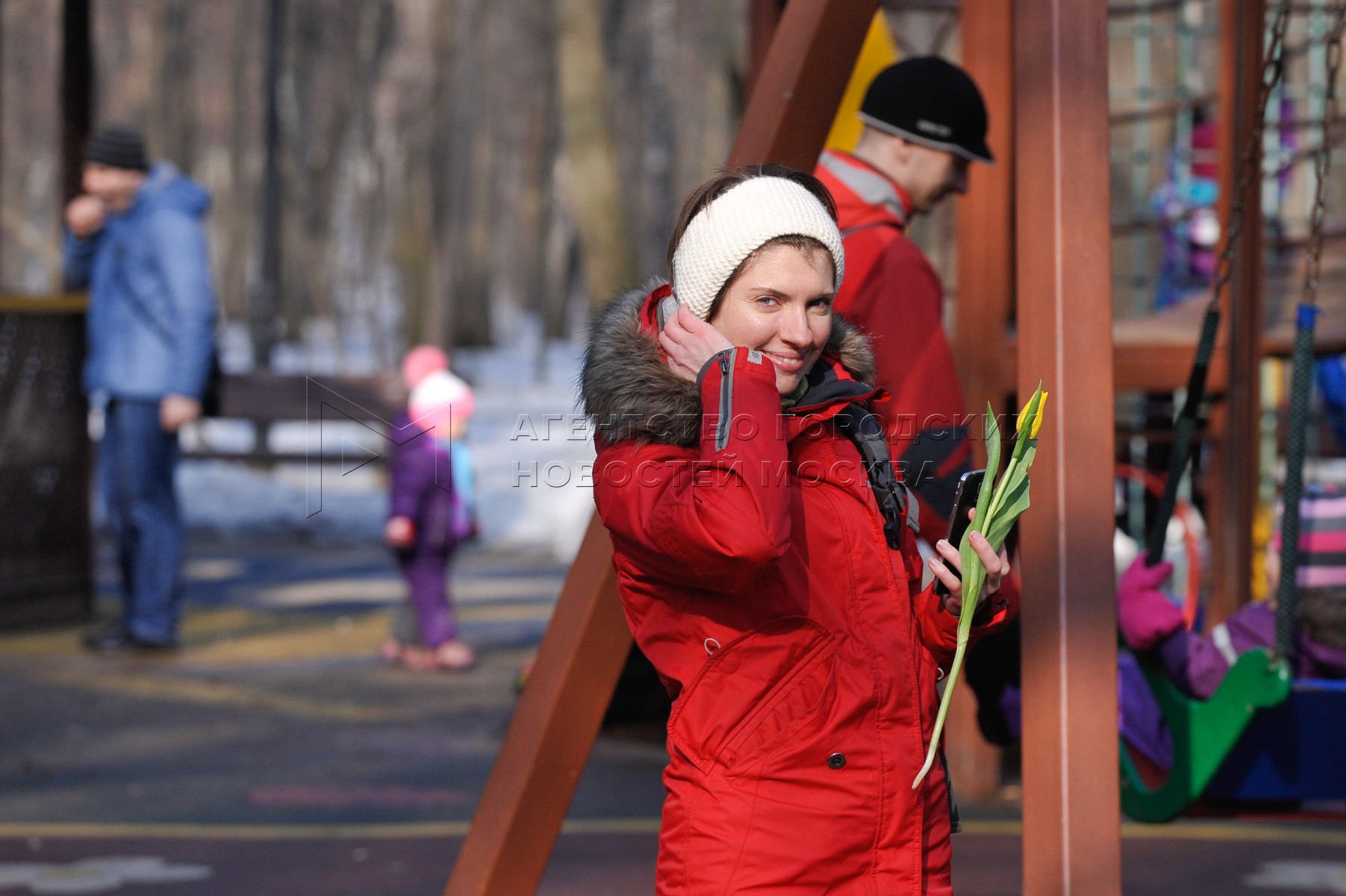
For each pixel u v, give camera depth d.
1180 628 8.44
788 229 5.97
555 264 120.44
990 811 13.48
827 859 5.68
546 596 27.12
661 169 105.88
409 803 13.73
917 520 6.36
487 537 35.31
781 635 5.81
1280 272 17.25
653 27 109.94
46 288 124.88
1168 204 20.39
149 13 102.31
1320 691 8.23
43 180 132.75
